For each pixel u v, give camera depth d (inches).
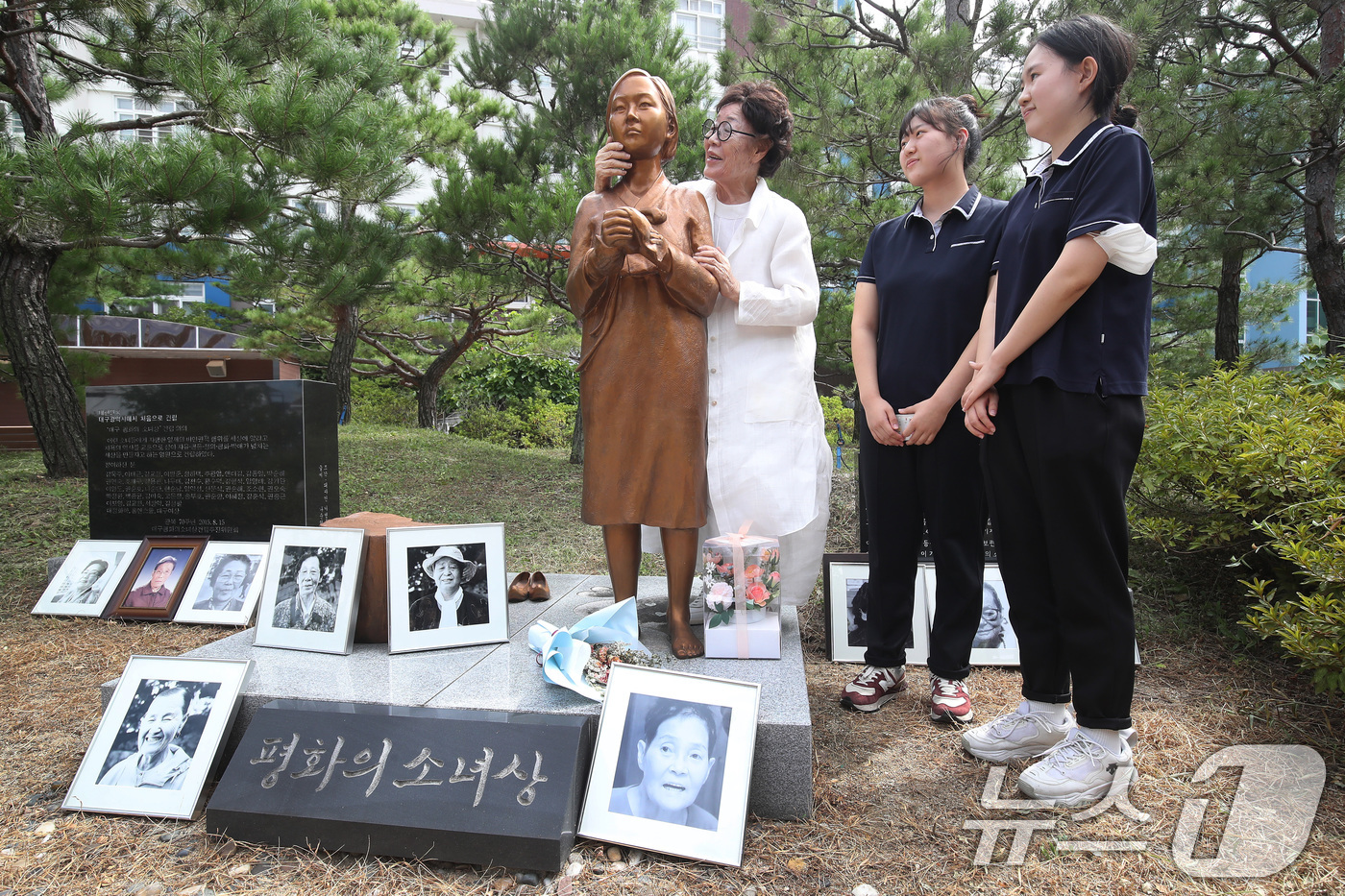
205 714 89.2
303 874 74.9
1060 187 83.2
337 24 346.6
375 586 110.9
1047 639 90.4
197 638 146.8
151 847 79.3
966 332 102.3
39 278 245.1
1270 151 278.5
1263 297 425.4
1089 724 84.0
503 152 274.4
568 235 242.4
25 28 219.3
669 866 75.5
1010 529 88.7
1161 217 296.0
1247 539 136.9
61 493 231.5
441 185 303.1
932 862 75.9
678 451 103.1
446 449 344.5
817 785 90.0
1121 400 80.6
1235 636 132.0
